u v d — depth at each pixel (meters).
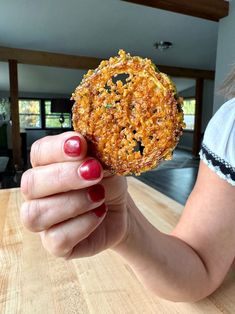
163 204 0.45
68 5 1.61
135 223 0.24
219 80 1.46
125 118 0.15
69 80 3.88
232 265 0.29
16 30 2.01
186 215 0.30
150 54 2.63
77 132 0.16
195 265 0.25
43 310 0.23
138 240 0.23
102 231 0.21
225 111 0.29
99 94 0.16
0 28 1.96
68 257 0.20
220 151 0.27
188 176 2.14
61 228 0.17
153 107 0.15
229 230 0.27
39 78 3.75
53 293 0.25
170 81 0.15
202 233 0.27
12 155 2.68
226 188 0.27
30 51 2.50
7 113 4.06
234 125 0.27
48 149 0.15
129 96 0.15
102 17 1.78
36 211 0.16
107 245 0.21
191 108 4.66
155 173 2.25
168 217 0.40
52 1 1.56
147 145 0.15
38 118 4.60
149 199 0.47
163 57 2.74
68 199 0.16
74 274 0.28
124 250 0.23
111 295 0.25
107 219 0.21
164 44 2.27
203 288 0.25
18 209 0.43
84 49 2.48
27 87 4.21
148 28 1.97
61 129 4.36
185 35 2.11
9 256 0.31
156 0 1.21
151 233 0.25
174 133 0.14
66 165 0.15
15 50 2.45
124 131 0.15
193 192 0.31
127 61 0.15
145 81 0.15
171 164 2.86
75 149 0.15
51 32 2.06
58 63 2.61
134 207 0.25
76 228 0.17
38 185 0.16
